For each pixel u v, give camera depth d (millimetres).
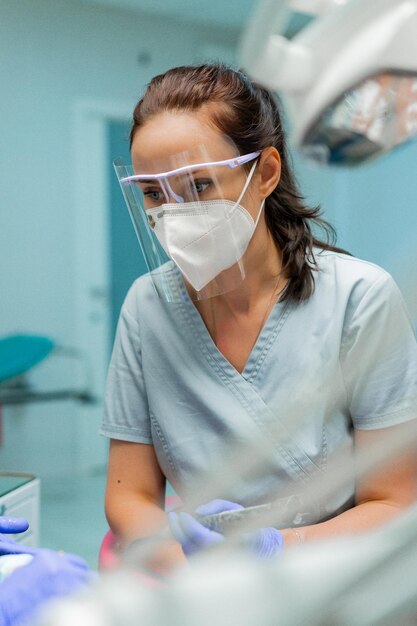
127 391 1264
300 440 1041
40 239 4723
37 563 553
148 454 1263
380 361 1089
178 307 1232
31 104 4691
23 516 1211
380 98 467
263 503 1047
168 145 1021
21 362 3879
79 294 4836
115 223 5000
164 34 5141
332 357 1153
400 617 312
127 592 339
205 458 1184
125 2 4875
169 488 1297
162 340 1237
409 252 401
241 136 1040
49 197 4746
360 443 1101
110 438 1273
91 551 3035
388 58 445
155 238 1146
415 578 320
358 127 475
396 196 4590
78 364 4820
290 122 487
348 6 453
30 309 4695
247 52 463
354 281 1177
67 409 4770
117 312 5012
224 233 1069
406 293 393
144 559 507
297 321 1185
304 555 360
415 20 445
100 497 3990
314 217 1215
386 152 497
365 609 312
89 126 4879
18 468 4625
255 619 315
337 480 504
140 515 1148
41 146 4727
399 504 1010
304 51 463
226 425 1174
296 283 1188
